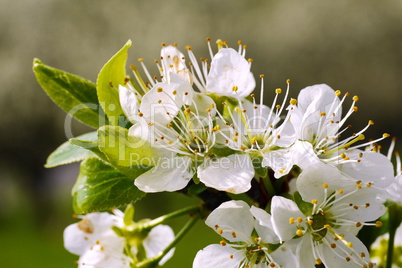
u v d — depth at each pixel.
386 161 0.29
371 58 1.19
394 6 1.20
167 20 1.23
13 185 1.28
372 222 0.30
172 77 0.29
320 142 0.29
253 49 1.19
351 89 1.20
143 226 0.31
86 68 1.25
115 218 0.31
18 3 1.26
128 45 0.29
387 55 1.19
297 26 1.19
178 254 0.90
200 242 0.93
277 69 1.18
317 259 0.28
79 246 0.32
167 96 0.29
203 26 1.21
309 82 1.19
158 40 1.22
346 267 0.28
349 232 0.29
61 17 1.26
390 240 0.31
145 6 1.24
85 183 0.30
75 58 1.25
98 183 0.30
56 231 1.22
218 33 1.21
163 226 0.31
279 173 0.28
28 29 1.25
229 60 0.30
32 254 1.10
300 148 0.28
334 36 1.19
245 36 1.20
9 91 1.23
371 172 0.29
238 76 0.30
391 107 1.20
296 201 0.28
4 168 1.28
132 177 0.29
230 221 0.28
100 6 1.25
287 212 0.28
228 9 1.22
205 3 1.22
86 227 0.31
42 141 1.25
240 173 0.29
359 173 0.29
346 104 1.20
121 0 1.25
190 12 1.22
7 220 1.25
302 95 0.29
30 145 1.25
